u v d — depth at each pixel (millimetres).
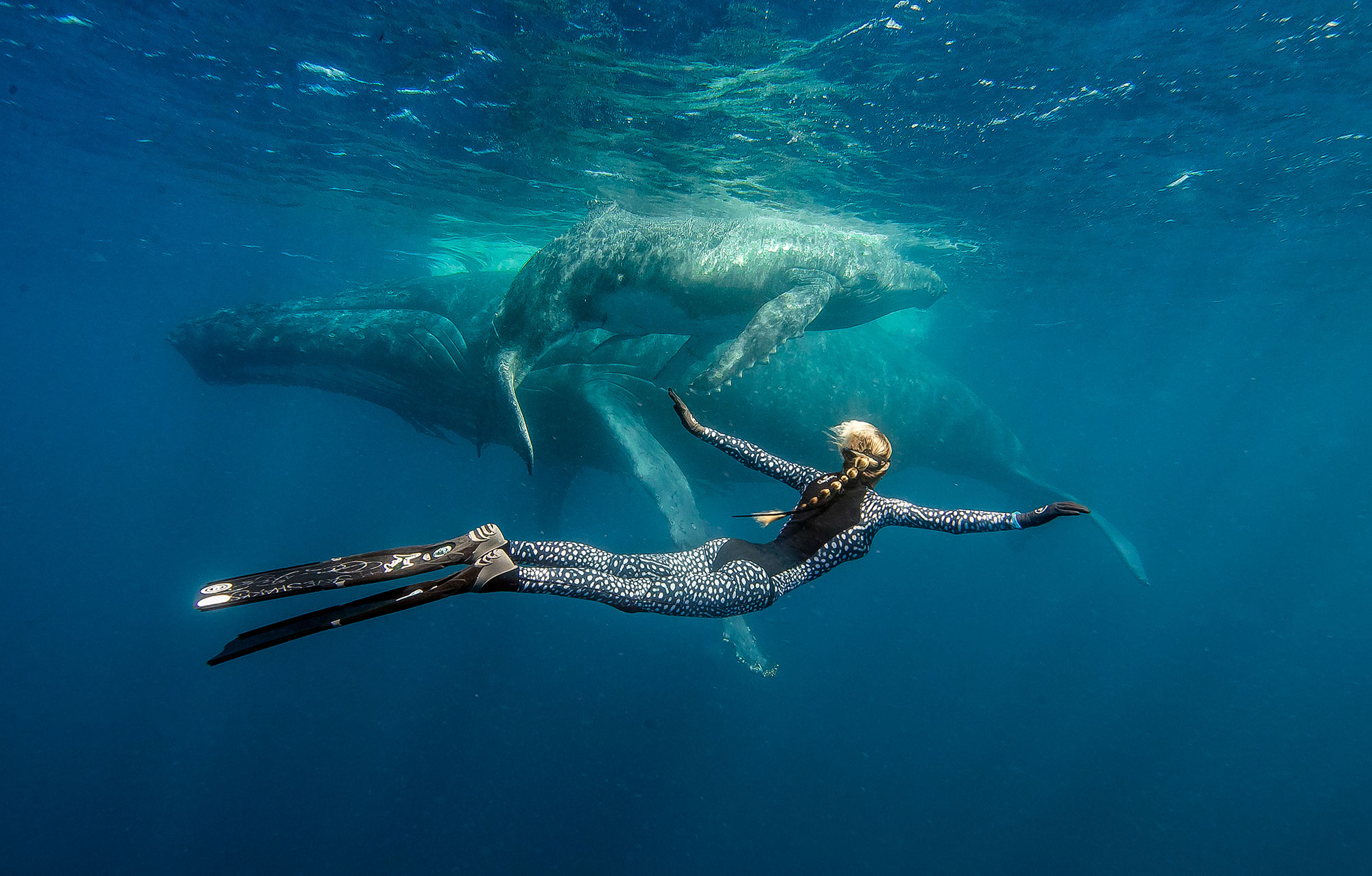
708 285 10180
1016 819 22094
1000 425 18578
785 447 14789
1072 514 2537
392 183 20453
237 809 20172
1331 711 31688
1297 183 16141
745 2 9406
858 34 10023
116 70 15852
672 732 22250
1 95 19312
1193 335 41000
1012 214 17844
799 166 14664
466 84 13016
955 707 28125
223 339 14938
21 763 22125
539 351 11102
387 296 14469
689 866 18891
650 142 14086
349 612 1797
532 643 25250
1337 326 36719
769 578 2852
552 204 19516
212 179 24234
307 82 14391
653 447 12023
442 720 22453
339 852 18688
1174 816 23125
